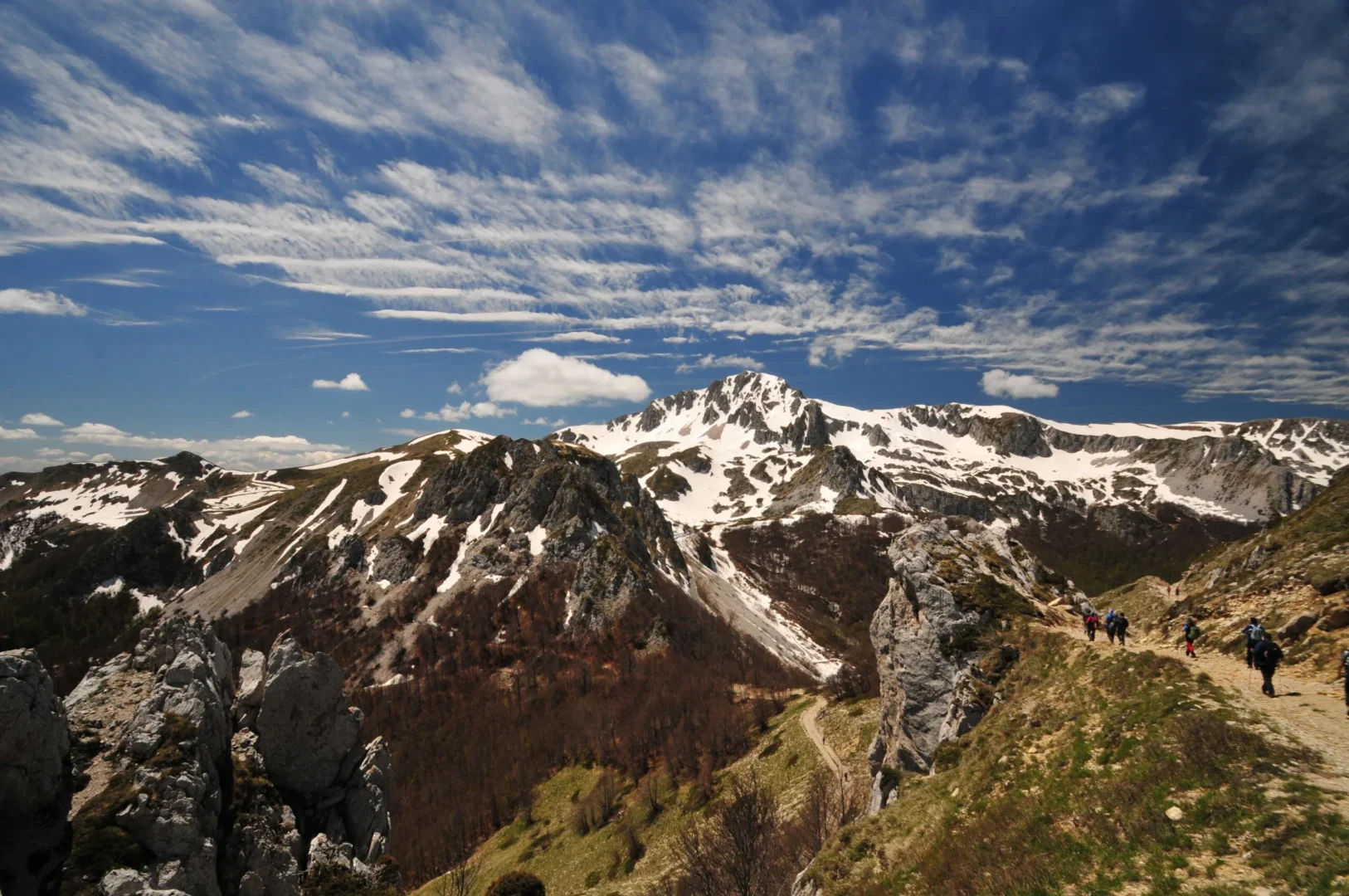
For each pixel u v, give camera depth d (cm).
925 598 4778
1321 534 4581
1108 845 2311
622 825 7850
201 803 3378
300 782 4397
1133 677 3212
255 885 3475
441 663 15562
